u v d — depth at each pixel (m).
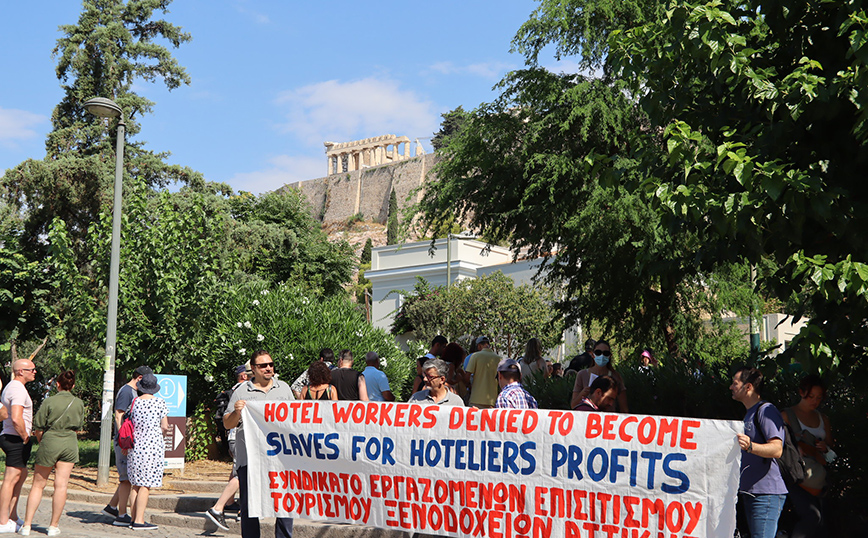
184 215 16.92
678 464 5.59
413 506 6.55
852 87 5.47
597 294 15.73
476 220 15.87
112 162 29.55
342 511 6.83
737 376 5.68
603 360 8.73
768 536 5.57
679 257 8.41
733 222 5.53
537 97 14.61
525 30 14.92
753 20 6.57
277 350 16.94
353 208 146.62
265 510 7.07
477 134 15.31
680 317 15.51
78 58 31.67
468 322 37.38
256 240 34.91
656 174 7.10
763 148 6.02
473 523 6.30
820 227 6.07
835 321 5.71
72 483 14.03
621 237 12.79
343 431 6.86
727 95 6.65
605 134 13.27
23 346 33.56
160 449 9.77
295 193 46.03
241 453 7.22
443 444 6.47
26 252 26.39
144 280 16.27
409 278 52.28
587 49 14.07
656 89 7.00
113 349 14.03
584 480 5.90
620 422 5.83
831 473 6.78
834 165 5.94
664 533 5.60
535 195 14.63
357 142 165.50
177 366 16.92
